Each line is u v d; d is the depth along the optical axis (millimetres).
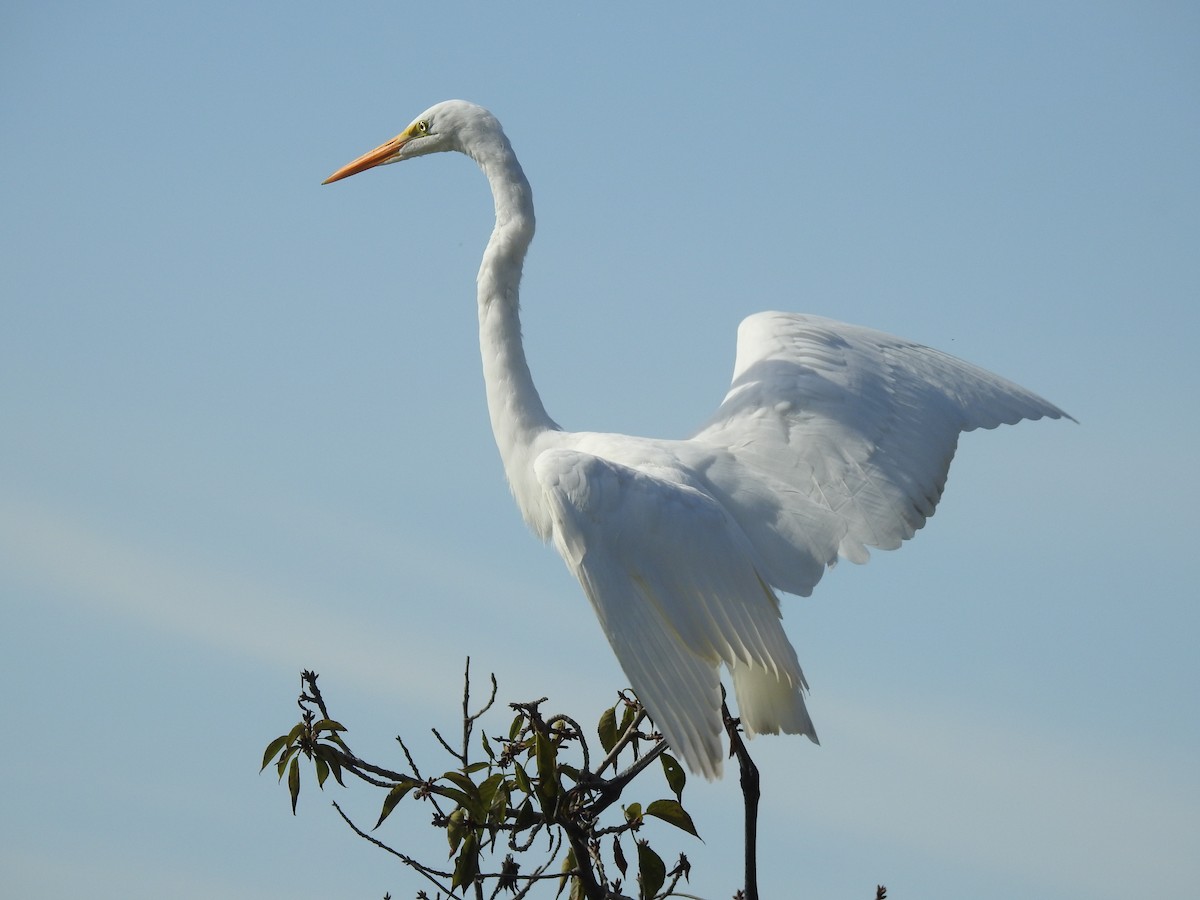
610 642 9977
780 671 10227
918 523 11609
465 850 8906
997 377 12898
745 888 11352
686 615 10031
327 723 8922
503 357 12539
